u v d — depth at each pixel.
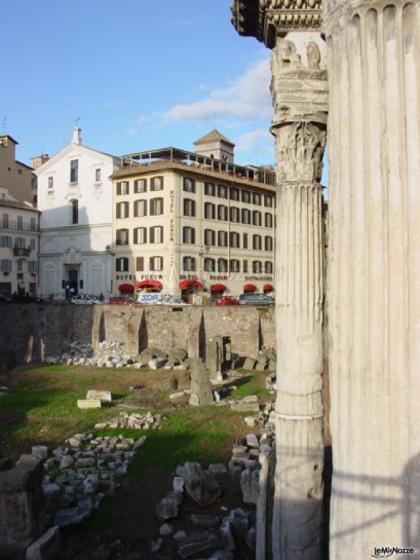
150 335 44.25
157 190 64.25
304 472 7.50
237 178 70.75
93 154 70.75
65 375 37.59
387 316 3.73
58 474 17.77
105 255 69.12
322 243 7.89
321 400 7.71
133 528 13.88
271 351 40.00
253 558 11.61
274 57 8.02
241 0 8.01
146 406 27.75
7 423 24.66
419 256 3.64
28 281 74.75
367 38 3.83
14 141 80.19
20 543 11.80
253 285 73.44
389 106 3.74
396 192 3.71
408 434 3.65
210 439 21.84
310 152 7.72
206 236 67.12
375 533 3.71
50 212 75.31
